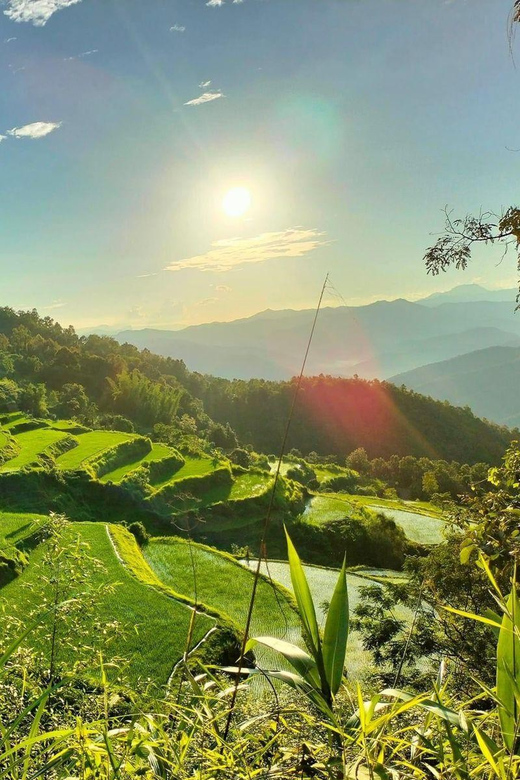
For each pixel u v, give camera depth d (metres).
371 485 94.88
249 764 1.74
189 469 67.31
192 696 1.99
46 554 9.33
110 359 145.50
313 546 53.09
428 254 8.40
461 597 14.14
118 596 26.73
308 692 1.56
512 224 7.37
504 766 1.40
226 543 50.91
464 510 8.55
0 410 86.38
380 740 1.52
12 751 1.57
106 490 53.09
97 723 1.72
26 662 5.61
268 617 28.72
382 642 18.62
